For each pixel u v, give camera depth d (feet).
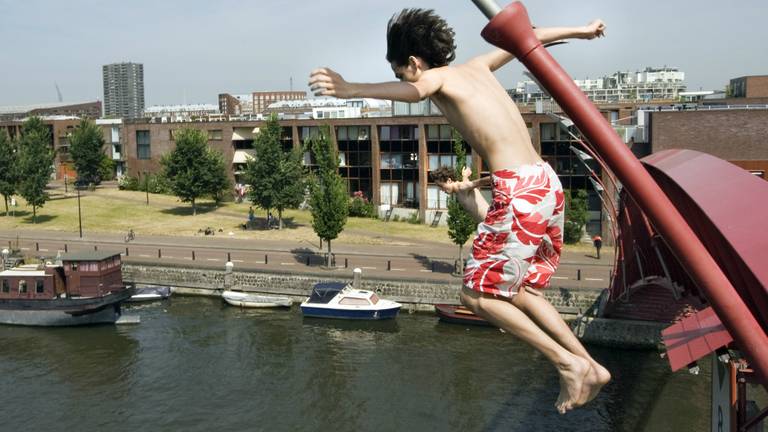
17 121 387.96
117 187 310.65
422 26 12.75
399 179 225.15
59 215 236.63
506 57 14.11
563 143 184.96
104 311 137.28
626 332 118.21
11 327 137.90
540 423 88.53
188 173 231.91
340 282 143.74
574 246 175.94
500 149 12.24
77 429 89.61
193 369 110.11
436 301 139.85
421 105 218.38
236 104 545.85
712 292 14.35
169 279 160.35
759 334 14.21
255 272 153.17
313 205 156.76
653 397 96.43
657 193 13.87
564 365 11.78
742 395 51.34
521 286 12.29
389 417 91.20
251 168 209.77
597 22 14.83
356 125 230.68
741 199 29.66
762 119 156.66
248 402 96.68
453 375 104.78
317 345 120.67
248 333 128.67
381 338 123.95
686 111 160.76
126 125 298.35
